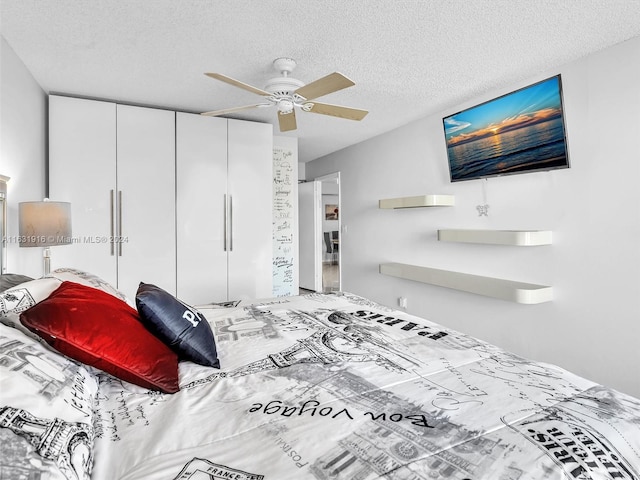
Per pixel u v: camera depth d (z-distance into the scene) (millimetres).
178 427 1021
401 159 4406
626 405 1129
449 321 3803
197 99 3451
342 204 5711
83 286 1369
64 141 3275
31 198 2842
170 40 2336
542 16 2086
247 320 2080
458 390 1235
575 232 2699
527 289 2787
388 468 841
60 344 1080
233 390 1253
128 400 1200
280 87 2457
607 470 859
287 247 5062
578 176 2666
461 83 3074
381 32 2244
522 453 886
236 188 4020
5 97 2305
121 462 888
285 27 2184
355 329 1911
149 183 3611
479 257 3482
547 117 2738
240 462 871
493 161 3189
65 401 897
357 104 3604
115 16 2070
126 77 2934
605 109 2490
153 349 1276
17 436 703
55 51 2480
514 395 1189
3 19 2086
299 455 893
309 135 4832
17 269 2465
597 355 2584
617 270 2465
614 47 2430
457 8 1999
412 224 4270
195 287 3846
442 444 928
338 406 1131
